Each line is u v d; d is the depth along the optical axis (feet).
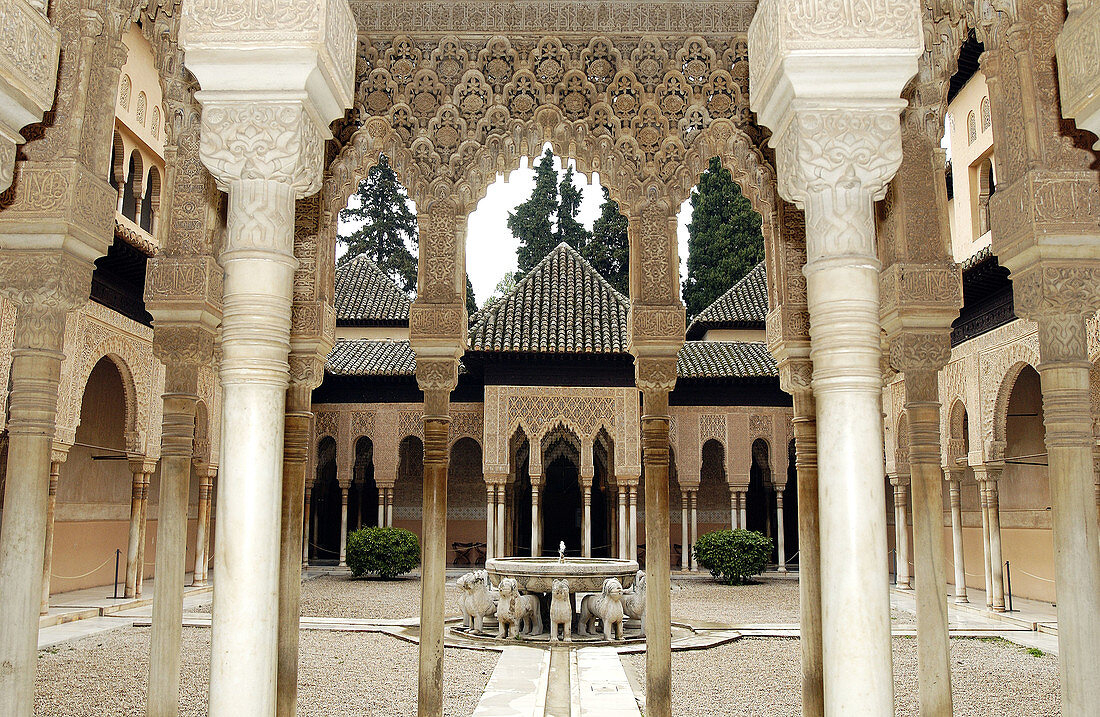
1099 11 7.76
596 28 16.67
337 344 59.62
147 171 34.83
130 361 35.29
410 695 20.36
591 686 20.61
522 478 60.95
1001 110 10.48
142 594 38.09
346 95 9.41
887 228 14.12
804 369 15.60
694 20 16.69
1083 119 8.26
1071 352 10.04
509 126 16.65
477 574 29.37
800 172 8.52
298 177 8.62
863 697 7.72
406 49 16.66
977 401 36.94
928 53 13.28
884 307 14.07
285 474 15.06
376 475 55.26
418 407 55.88
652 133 16.70
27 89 8.14
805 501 15.29
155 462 37.70
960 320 38.88
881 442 8.18
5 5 7.75
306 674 22.97
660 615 16.06
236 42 8.43
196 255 14.23
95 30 10.28
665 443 16.75
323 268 15.66
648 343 16.67
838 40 8.41
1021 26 10.14
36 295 10.01
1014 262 10.43
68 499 39.34
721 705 19.56
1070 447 10.01
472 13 16.67
